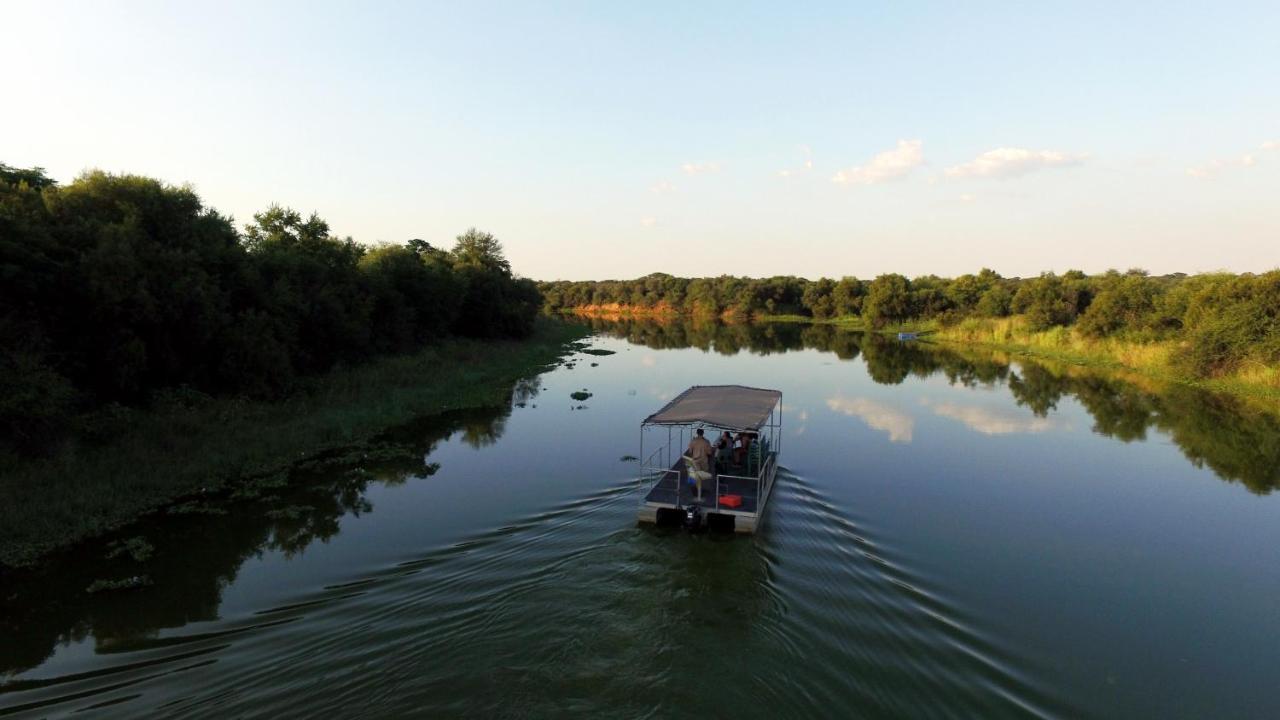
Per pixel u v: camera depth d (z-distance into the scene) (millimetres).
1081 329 49562
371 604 10227
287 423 21297
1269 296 33438
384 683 8039
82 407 17578
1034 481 17688
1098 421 25531
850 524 14266
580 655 8672
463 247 66812
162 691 7930
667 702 7703
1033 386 34594
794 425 24641
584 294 155750
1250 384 32625
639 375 39094
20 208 17234
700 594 10555
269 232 33562
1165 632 9961
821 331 83750
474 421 24875
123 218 20250
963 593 11047
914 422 25281
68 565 11797
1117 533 14039
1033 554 12844
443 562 11906
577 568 11555
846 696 7945
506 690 7891
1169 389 33281
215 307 21453
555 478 17422
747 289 117438
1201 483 17594
